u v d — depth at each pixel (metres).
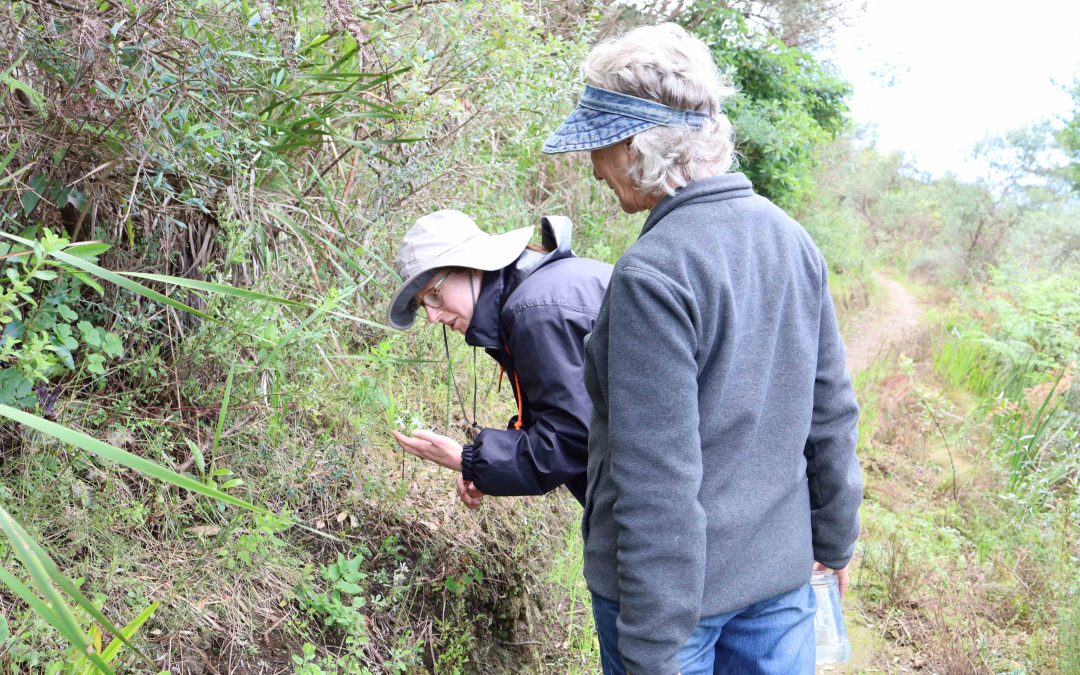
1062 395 6.05
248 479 2.38
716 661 1.81
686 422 1.48
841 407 1.78
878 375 6.80
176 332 2.41
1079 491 4.29
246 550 2.12
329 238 2.79
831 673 3.21
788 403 1.66
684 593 1.50
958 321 9.67
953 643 3.28
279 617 2.24
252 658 2.11
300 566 2.38
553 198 4.77
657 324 1.47
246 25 2.22
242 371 2.33
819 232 13.08
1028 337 7.91
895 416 5.94
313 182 2.74
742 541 1.61
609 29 7.46
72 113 1.97
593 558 1.69
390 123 2.87
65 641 1.74
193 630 2.04
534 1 3.95
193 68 2.07
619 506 1.52
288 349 2.37
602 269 2.15
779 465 1.66
